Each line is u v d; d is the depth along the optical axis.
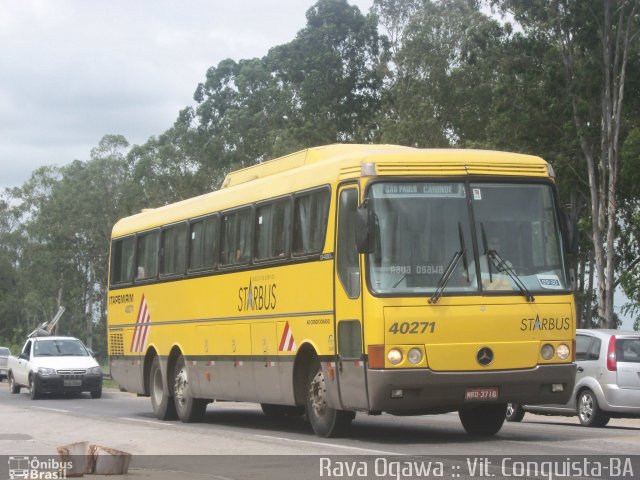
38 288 111.50
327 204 15.87
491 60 52.56
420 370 14.34
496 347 14.62
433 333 14.44
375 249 14.59
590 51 48.41
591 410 21.03
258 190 18.53
